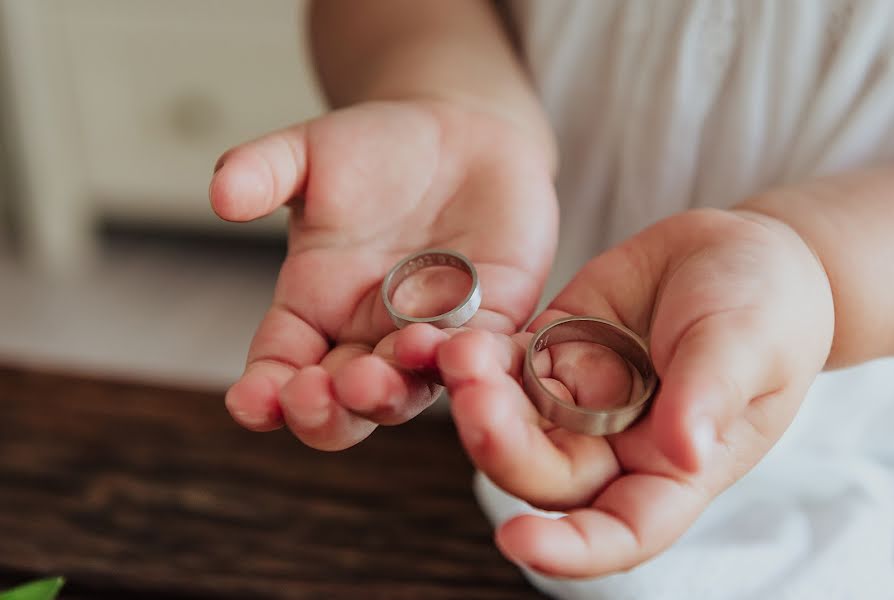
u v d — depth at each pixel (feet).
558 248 1.34
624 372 0.89
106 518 1.04
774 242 0.87
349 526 1.04
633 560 0.77
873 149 1.15
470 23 1.25
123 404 1.15
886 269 0.94
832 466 1.13
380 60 1.22
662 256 0.90
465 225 1.00
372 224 0.99
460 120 1.04
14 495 1.06
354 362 0.80
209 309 2.69
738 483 1.12
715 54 1.16
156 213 2.93
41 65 2.65
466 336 0.79
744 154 1.19
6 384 1.17
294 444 1.11
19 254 2.96
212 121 2.70
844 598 1.02
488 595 0.99
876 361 1.15
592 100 1.26
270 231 2.93
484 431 0.76
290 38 2.52
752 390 0.78
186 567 1.00
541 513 1.06
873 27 1.11
